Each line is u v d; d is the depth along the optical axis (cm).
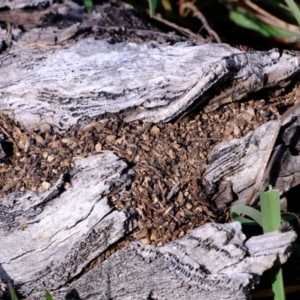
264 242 77
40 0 94
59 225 79
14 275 80
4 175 82
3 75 86
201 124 83
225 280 76
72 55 87
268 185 81
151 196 80
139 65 84
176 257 77
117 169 80
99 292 79
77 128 83
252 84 82
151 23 101
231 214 79
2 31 90
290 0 88
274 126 81
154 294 78
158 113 83
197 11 103
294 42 104
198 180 81
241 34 105
